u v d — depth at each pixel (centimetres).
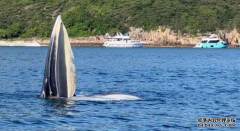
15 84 10831
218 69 16962
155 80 12325
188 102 8462
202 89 10444
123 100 8181
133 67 17175
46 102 7756
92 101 7912
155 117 7144
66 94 7838
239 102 8581
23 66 16875
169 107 7925
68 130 6359
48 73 7825
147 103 8162
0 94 9056
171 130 6475
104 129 6431
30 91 9581
